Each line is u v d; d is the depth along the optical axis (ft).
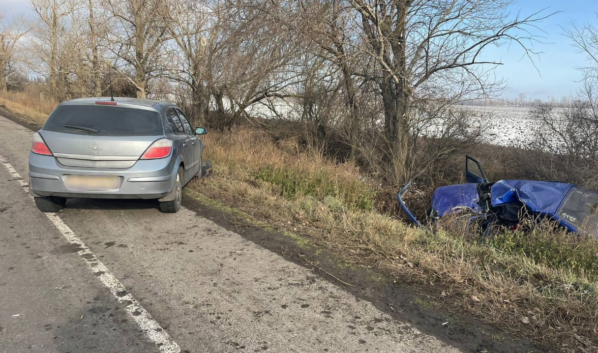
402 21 26.76
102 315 10.16
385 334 9.78
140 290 11.47
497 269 13.34
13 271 12.31
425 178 29.94
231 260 13.70
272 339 9.42
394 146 29.66
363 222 17.71
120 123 16.79
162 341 9.21
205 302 10.94
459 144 29.96
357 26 27.22
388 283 12.43
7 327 9.48
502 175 29.99
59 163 15.93
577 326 10.18
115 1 44.32
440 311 10.91
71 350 8.77
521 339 9.70
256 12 30.60
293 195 23.31
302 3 27.09
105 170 15.94
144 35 44.75
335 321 10.26
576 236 15.81
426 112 28.73
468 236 17.21
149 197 16.56
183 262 13.42
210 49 39.32
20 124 53.47
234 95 42.09
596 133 26.89
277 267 13.28
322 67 32.68
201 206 19.85
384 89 29.66
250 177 27.04
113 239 15.20
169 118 19.39
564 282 12.30
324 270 13.17
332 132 35.60
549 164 28.55
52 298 10.85
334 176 25.75
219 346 9.11
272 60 32.04
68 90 66.85
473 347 9.37
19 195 20.47
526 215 17.98
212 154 32.19
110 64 46.34
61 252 13.85
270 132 41.47
